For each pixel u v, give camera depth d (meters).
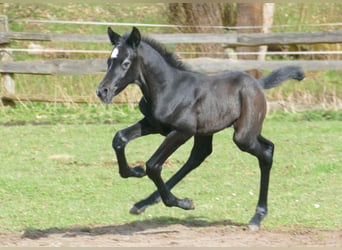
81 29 24.11
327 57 22.03
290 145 15.85
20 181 13.23
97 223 11.02
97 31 23.94
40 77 20.11
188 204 10.03
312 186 13.14
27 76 20.12
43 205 11.94
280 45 21.02
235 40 19.41
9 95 19.00
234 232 10.48
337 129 17.17
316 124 17.69
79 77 19.88
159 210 11.74
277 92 19.45
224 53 20.05
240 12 21.41
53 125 17.70
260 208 10.70
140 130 9.84
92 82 19.81
